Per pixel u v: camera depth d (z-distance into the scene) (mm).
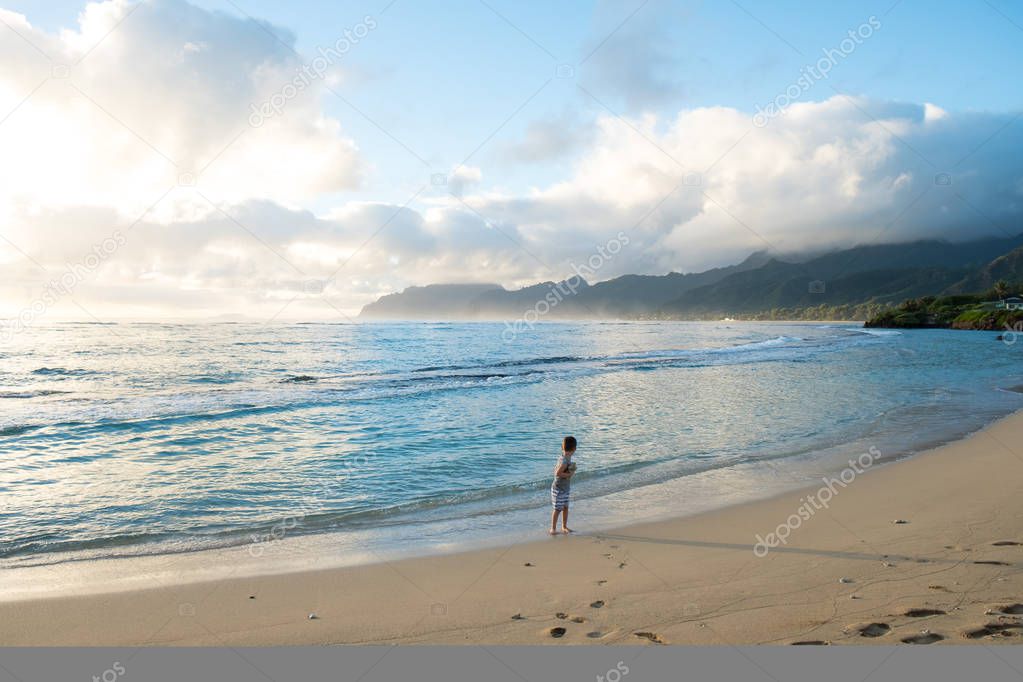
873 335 105812
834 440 18094
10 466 15625
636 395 28938
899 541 9125
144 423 21531
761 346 74250
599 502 12102
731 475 14172
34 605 7387
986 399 26641
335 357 51531
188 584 8102
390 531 10484
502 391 30391
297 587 7957
